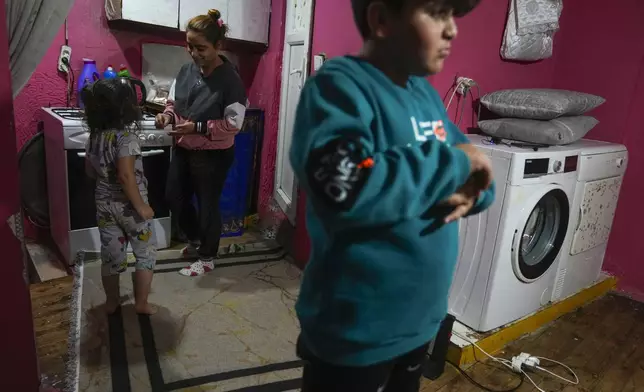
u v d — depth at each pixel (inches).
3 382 55.0
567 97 91.2
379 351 31.6
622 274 114.3
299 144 28.1
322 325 31.9
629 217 111.3
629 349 90.3
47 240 112.2
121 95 72.7
